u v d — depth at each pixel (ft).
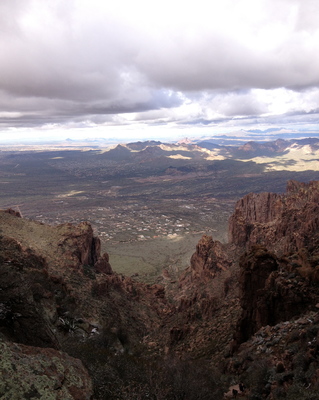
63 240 264.93
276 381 55.21
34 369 30.86
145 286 292.40
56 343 49.93
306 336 65.87
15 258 147.23
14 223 286.25
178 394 48.49
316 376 48.47
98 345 86.84
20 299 52.11
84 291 185.78
